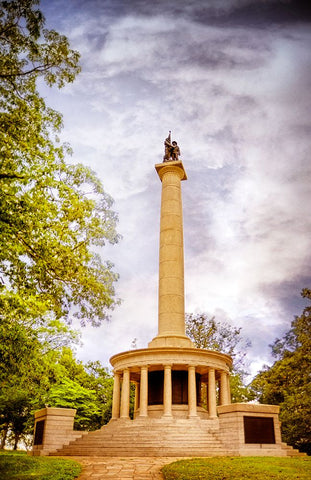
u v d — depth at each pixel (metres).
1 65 18.42
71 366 49.75
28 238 18.72
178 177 41.91
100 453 24.16
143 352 32.91
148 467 17.94
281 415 39.72
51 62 19.59
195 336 50.34
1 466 17.06
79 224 20.33
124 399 32.78
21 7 17.91
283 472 14.97
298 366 40.81
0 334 20.11
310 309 41.38
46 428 26.64
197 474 15.24
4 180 18.27
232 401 48.91
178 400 33.16
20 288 19.30
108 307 21.19
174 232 38.44
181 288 36.56
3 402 48.84
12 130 18.67
